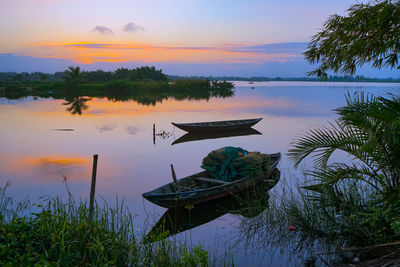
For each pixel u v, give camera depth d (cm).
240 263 599
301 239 667
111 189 1054
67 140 1859
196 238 728
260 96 6450
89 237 532
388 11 554
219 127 2247
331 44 664
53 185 1077
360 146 609
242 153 1094
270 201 823
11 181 1114
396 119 503
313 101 4969
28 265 430
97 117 2914
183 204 885
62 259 476
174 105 4381
